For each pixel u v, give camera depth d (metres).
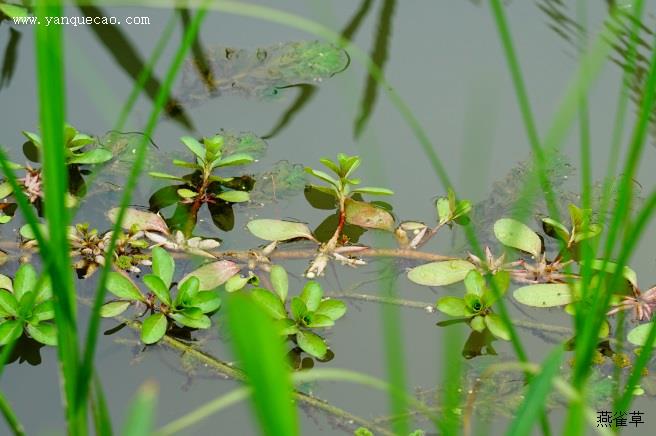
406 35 3.86
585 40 3.85
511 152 3.79
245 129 3.80
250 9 3.58
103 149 3.77
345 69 3.83
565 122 3.58
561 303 3.71
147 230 3.74
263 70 3.83
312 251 3.74
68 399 3.53
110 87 3.81
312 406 3.66
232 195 3.75
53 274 3.52
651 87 3.54
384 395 3.67
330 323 3.68
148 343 3.68
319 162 3.78
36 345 3.69
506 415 3.66
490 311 3.71
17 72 3.82
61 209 3.51
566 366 3.69
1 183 3.75
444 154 3.79
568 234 3.74
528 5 3.89
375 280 3.73
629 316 3.71
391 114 3.81
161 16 3.87
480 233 3.75
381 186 3.77
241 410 3.66
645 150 3.79
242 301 2.04
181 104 3.81
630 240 3.54
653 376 3.68
